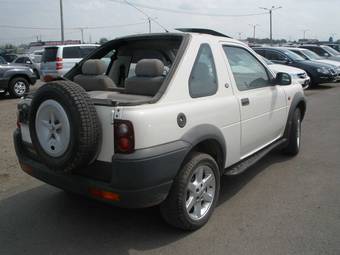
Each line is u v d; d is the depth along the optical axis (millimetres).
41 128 3332
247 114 4445
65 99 3090
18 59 23469
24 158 4035
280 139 5699
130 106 3129
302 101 6152
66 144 3152
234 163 4422
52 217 4141
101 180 3336
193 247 3475
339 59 20797
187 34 3994
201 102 3705
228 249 3420
